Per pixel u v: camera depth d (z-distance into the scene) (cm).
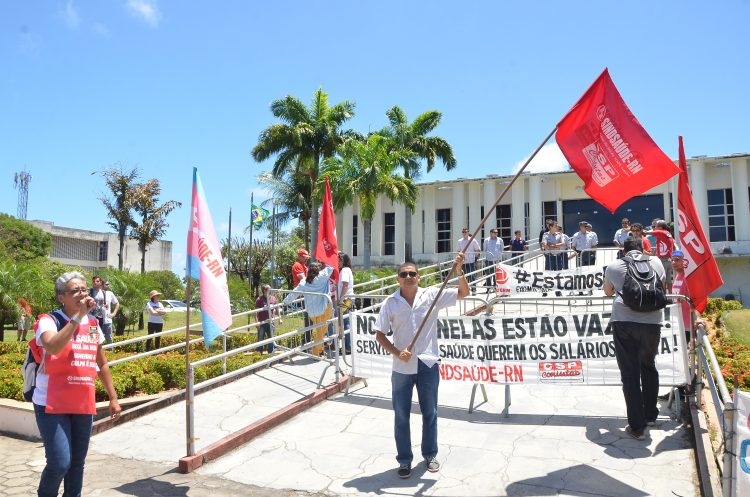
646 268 551
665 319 623
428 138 3297
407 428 502
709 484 443
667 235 909
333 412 707
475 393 739
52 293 1862
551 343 656
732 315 1520
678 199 678
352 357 773
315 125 3139
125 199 4225
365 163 2722
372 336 761
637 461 508
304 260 1133
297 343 1154
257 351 1139
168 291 4325
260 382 858
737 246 2525
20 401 718
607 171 545
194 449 571
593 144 545
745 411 364
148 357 995
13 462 587
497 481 484
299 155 3170
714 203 2627
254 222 3497
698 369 638
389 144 3206
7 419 696
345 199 2694
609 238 2816
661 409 641
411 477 501
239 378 892
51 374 398
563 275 1165
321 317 1007
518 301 750
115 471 548
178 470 544
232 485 505
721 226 2603
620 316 559
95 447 621
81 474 419
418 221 3225
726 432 371
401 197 2739
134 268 6569
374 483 493
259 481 512
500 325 675
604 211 2836
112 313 1323
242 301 2703
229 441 593
